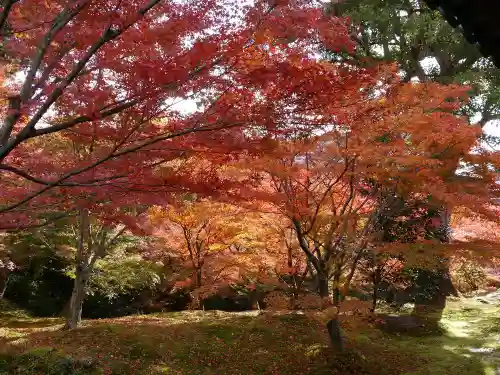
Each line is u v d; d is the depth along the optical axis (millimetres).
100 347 9211
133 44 3553
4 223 4730
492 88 12289
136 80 3203
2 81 5180
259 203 7777
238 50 3307
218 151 3982
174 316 13344
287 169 6609
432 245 8016
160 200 4621
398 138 7176
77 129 4109
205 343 9945
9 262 13141
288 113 3707
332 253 8859
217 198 4676
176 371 8328
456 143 6996
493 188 7230
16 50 4172
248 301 17344
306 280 13586
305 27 3520
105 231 11742
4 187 5207
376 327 11766
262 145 3982
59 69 4281
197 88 3385
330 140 6992
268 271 12461
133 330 10695
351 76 4004
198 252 13680
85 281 11516
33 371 7699
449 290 16141
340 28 3824
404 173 7062
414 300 15172
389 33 13008
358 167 7180
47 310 15305
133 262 14695
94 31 3570
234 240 13086
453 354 9562
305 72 3457
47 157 5758
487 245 7699
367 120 6332
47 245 13250
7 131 3637
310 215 8492
